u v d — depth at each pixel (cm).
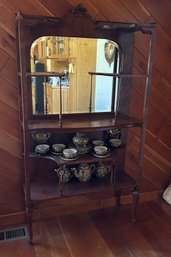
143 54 187
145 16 181
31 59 160
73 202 203
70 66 169
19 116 168
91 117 181
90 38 168
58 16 162
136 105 198
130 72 184
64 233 180
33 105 169
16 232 179
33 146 176
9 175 178
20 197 185
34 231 181
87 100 180
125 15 176
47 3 158
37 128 150
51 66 165
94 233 181
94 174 187
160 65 196
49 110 173
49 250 164
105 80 181
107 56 176
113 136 192
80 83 175
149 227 189
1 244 168
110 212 207
